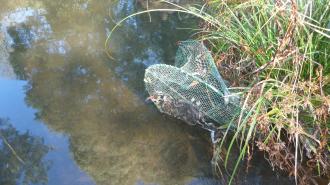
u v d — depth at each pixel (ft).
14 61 7.20
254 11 5.96
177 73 5.59
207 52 5.77
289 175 4.85
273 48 5.34
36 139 5.63
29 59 7.23
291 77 4.98
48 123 5.88
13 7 8.95
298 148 5.00
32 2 9.14
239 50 5.74
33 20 8.43
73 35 7.86
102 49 7.41
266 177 4.93
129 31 7.91
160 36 7.68
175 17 8.22
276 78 4.99
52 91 6.47
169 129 5.72
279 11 5.25
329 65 5.14
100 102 6.21
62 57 7.23
